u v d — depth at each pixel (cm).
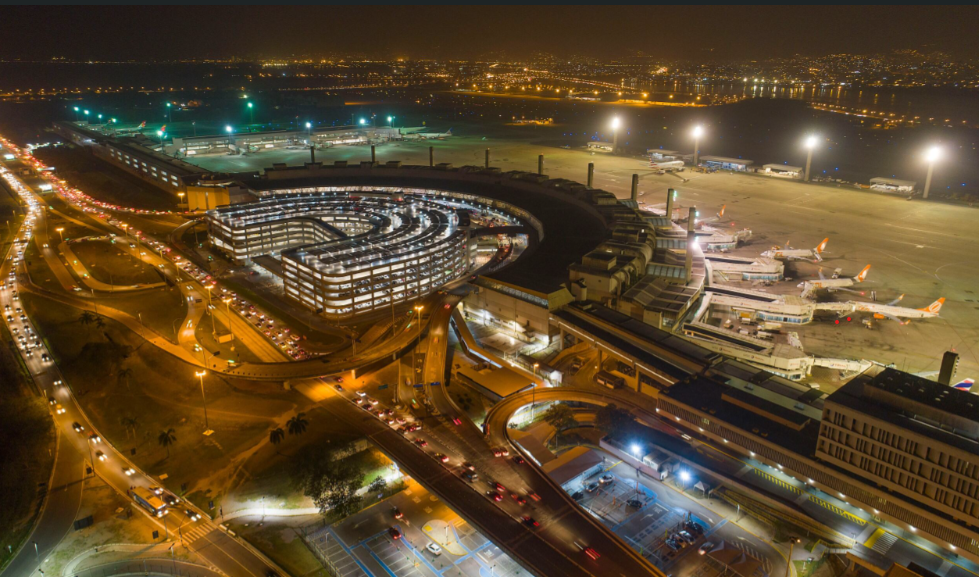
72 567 10888
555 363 17475
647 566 10125
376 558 11025
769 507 11775
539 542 10594
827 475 11450
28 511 12250
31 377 17100
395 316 19950
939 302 19525
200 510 12269
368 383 16300
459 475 12362
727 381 14175
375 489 12581
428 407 15000
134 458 13812
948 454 9825
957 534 9938
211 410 15312
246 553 11156
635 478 12950
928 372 16662
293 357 17625
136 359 17775
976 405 10381
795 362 16412
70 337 19175
